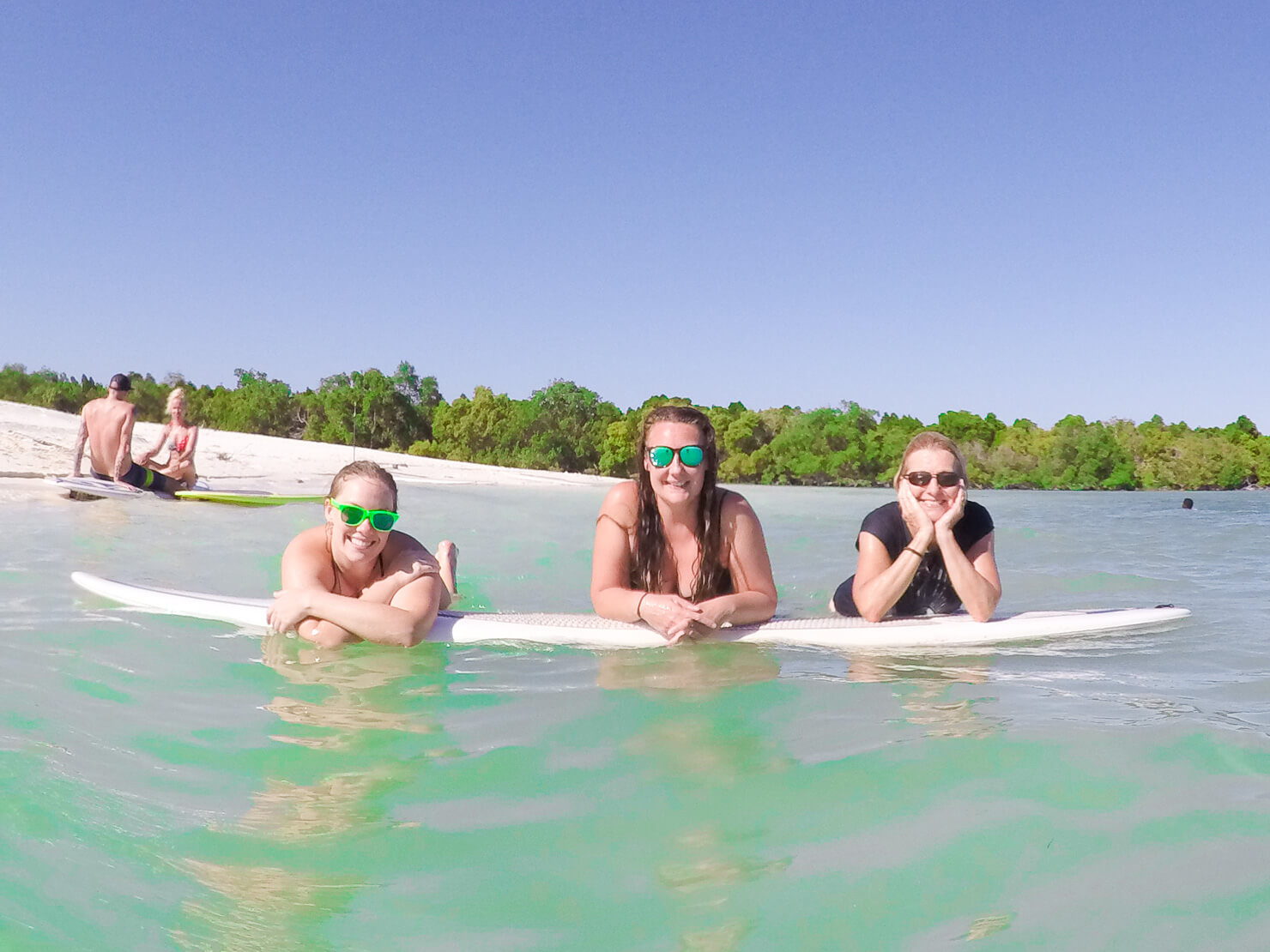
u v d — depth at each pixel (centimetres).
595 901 154
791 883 159
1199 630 412
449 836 181
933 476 402
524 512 1155
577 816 190
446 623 396
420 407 8912
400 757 228
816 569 669
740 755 229
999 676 321
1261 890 153
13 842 171
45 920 144
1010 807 192
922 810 191
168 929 145
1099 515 1471
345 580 407
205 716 264
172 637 373
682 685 306
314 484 1487
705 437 390
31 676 300
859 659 351
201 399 8469
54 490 1057
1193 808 190
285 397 8506
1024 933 141
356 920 148
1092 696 289
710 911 151
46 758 219
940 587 433
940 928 144
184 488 1148
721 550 406
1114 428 8831
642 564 409
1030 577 612
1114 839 175
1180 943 137
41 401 5266
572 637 381
